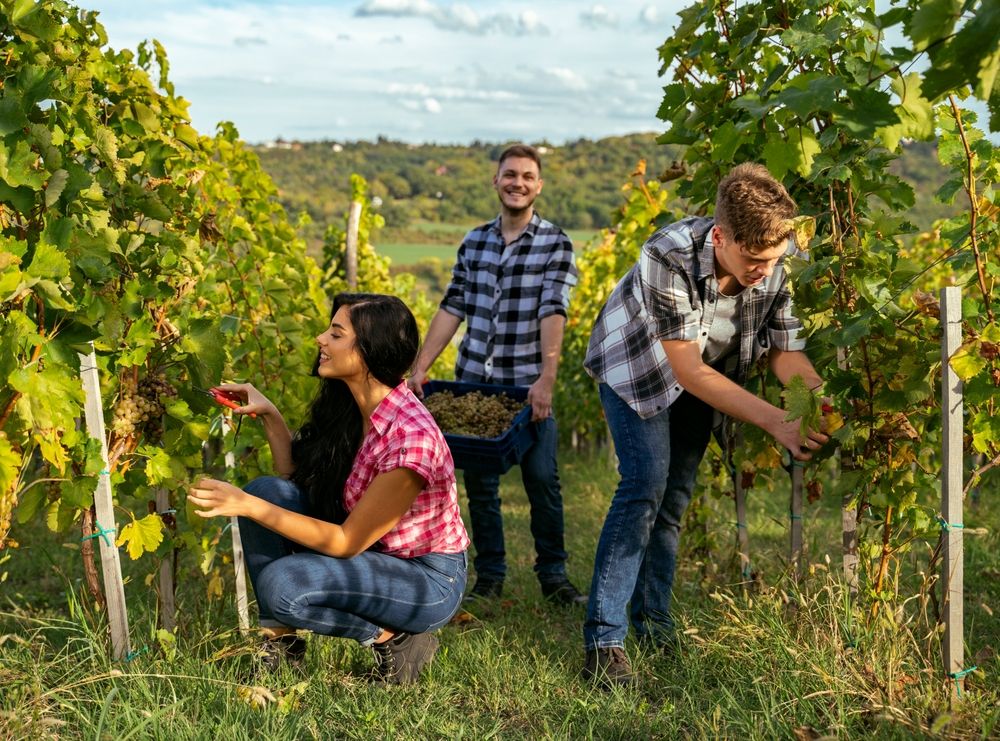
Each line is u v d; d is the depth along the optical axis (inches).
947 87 66.5
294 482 119.0
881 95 90.3
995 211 109.9
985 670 111.9
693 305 114.5
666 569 130.3
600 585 119.0
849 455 120.0
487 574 163.2
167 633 111.1
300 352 161.9
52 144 99.5
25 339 88.9
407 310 113.1
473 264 176.2
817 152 108.9
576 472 311.4
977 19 61.7
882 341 114.7
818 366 127.8
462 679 117.2
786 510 225.1
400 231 2385.6
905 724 93.9
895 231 120.8
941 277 296.7
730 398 111.8
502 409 158.1
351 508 114.1
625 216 248.8
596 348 127.3
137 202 116.7
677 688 112.7
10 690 97.2
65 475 106.7
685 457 128.6
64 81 108.9
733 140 111.6
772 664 112.5
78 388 93.5
